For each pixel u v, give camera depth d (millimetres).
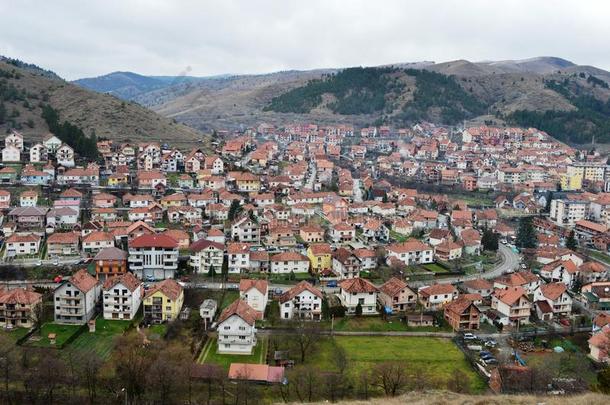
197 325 146875
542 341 144625
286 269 188125
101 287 164000
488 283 178375
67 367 118125
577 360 132875
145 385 112000
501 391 113375
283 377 117375
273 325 149875
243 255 185125
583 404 78312
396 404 87125
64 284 147000
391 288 164375
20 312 144875
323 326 151125
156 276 177250
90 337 139375
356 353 134375
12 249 186750
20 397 109000
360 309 158125
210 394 110750
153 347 127375
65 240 188625
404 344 141250
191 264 184000
